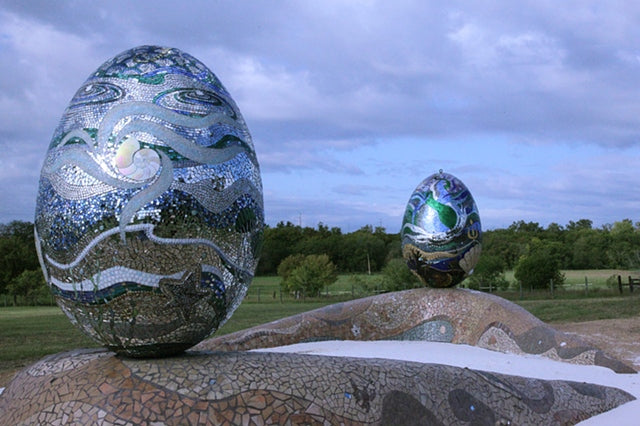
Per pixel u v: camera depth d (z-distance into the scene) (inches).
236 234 206.1
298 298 1268.5
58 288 204.7
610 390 282.4
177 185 193.5
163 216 191.2
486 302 427.5
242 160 211.6
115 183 191.2
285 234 2384.4
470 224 442.9
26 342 550.9
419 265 448.8
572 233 2343.8
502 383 246.1
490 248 1973.4
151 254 191.3
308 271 1273.4
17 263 1556.3
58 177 200.2
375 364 222.2
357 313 444.1
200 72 217.5
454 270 443.8
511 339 398.6
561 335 381.1
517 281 1291.8
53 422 186.1
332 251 2133.4
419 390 219.6
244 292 218.8
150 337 199.2
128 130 195.3
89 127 199.8
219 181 201.3
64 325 710.5
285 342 417.7
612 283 1214.3
